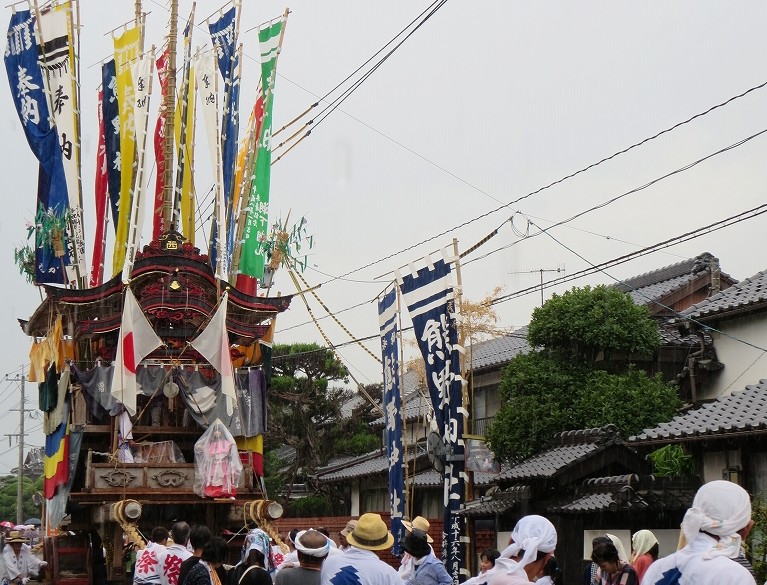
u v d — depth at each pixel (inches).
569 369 992.2
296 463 1710.1
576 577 742.5
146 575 510.3
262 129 1068.5
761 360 925.8
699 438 682.2
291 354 1643.7
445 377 813.9
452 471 799.7
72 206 1041.5
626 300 1003.3
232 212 1054.4
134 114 1057.5
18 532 897.5
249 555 475.8
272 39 1085.8
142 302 981.2
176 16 1085.8
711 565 201.0
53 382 1016.2
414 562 471.8
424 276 841.5
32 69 1056.8
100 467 904.3
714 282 1320.1
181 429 1017.5
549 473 763.4
